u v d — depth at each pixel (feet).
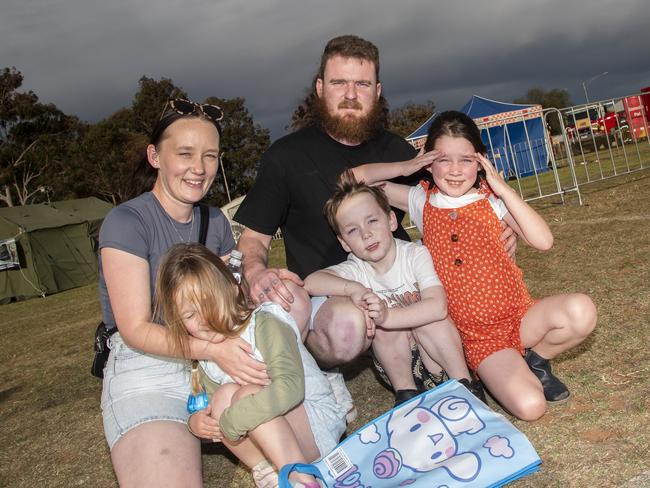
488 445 7.14
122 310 8.08
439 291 9.22
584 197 34.40
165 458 7.17
